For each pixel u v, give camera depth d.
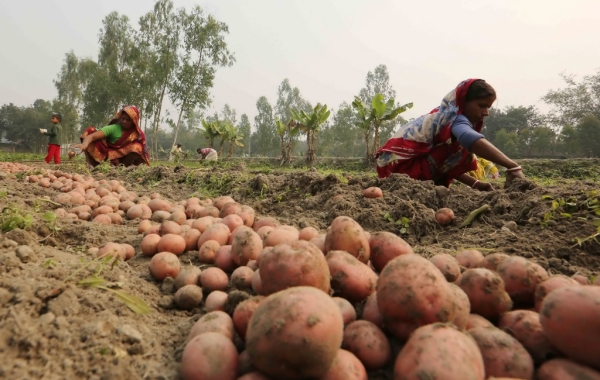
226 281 2.28
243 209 3.71
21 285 1.70
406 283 1.45
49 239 3.00
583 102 50.88
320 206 4.57
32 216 3.28
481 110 5.31
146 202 4.92
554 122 54.09
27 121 79.50
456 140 5.38
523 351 1.37
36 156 21.38
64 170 10.28
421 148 5.66
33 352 1.41
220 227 2.94
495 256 2.08
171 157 25.95
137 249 3.13
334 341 1.22
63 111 62.72
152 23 36.91
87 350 1.48
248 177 6.72
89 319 1.64
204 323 1.59
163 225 3.10
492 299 1.66
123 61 44.56
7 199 4.37
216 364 1.36
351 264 1.82
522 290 1.81
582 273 2.48
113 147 10.48
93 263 2.17
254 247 2.44
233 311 1.79
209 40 34.84
